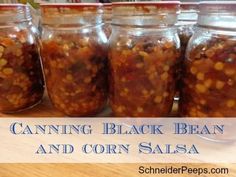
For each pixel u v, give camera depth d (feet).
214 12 0.57
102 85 0.72
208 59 0.58
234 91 0.57
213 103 0.60
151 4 0.60
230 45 0.56
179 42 0.67
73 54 0.66
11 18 0.70
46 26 0.67
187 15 0.75
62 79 0.68
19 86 0.73
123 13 0.61
